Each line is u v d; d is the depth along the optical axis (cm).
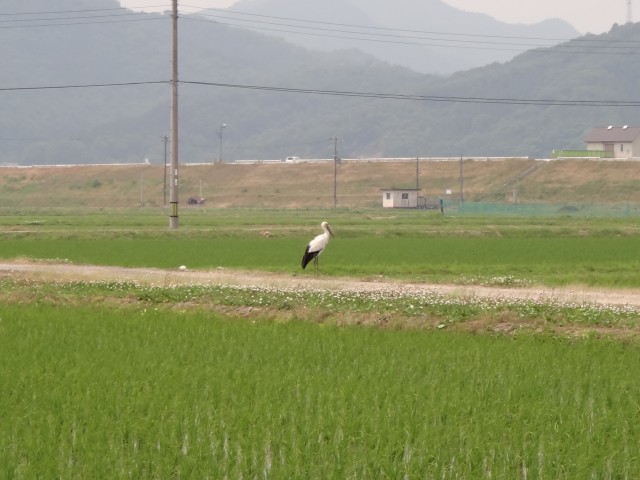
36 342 1998
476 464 1210
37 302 2777
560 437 1304
